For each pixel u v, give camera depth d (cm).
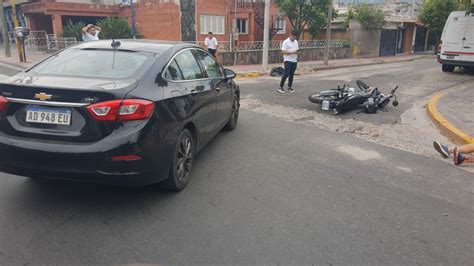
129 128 356
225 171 509
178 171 434
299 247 337
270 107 956
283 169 525
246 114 873
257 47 2305
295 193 448
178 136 418
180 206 405
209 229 362
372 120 840
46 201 406
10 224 360
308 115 876
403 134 734
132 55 438
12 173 377
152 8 2497
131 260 312
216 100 562
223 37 2595
